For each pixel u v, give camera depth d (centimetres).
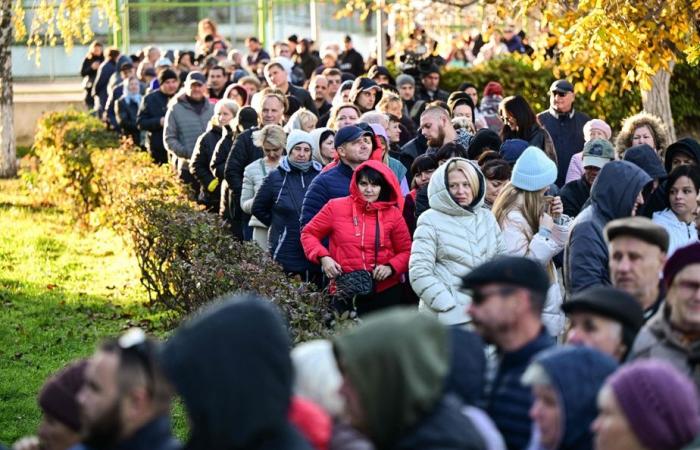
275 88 3422
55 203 4759
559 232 2088
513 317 1162
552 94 3234
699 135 5766
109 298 3172
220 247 2541
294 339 1969
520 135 2864
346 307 2339
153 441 1028
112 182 3800
